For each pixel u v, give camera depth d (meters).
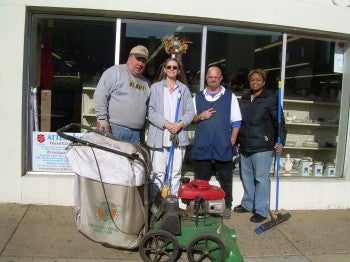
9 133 5.23
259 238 4.84
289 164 6.25
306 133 6.30
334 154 6.34
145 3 5.21
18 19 5.12
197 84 5.65
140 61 4.54
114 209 4.00
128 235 4.04
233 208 5.70
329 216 5.70
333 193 5.97
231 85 5.76
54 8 5.19
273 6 5.52
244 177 5.52
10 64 5.16
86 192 4.03
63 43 5.46
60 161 5.55
